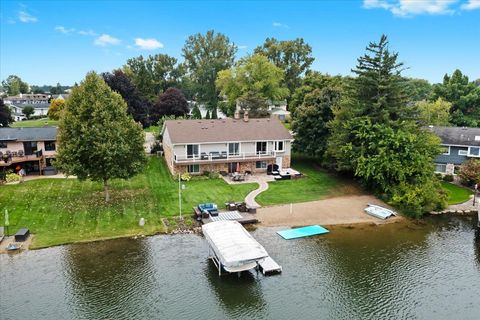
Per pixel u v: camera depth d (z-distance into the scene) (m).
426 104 77.69
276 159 54.56
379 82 46.03
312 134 55.62
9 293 25.61
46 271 28.25
